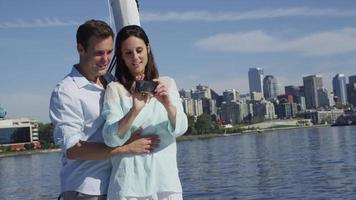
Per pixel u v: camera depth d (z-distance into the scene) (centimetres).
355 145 7406
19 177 6128
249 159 6053
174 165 420
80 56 418
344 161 4847
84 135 407
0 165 9775
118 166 405
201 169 4978
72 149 396
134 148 402
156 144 412
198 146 11469
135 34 414
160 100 402
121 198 397
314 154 6116
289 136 14012
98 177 409
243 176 4041
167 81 429
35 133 15588
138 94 393
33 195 4012
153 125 411
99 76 423
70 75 417
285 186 3244
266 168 4666
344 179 3394
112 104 402
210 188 3378
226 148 9544
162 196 410
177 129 410
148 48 427
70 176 411
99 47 406
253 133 19962
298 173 4025
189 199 2927
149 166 406
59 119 404
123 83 418
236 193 3078
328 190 2939
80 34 410
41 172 6788
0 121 15100
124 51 414
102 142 403
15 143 15150
